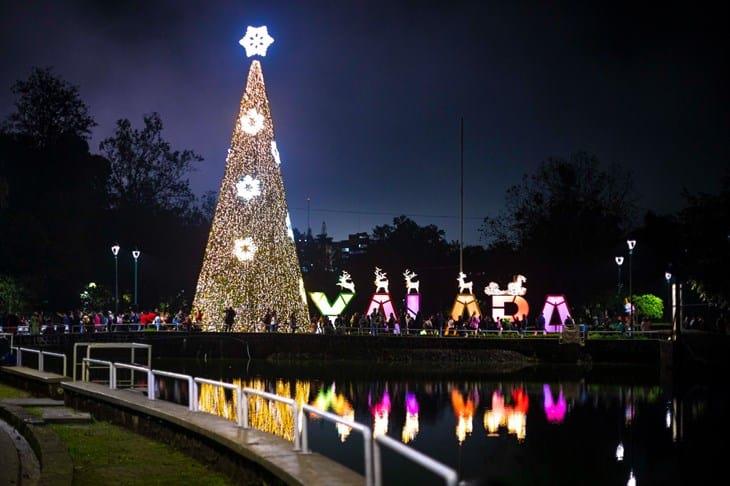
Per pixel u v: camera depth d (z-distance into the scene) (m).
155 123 96.44
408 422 31.69
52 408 24.12
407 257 114.94
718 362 47.66
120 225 91.62
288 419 28.64
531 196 97.38
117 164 95.25
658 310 80.00
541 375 49.66
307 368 54.59
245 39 65.06
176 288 96.75
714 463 24.69
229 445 15.37
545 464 24.38
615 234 92.94
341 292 73.12
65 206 79.69
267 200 64.81
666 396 39.75
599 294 88.81
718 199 50.47
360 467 22.30
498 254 97.88
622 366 55.06
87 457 17.59
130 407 20.75
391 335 62.00
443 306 104.44
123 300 92.88
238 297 63.88
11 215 72.19
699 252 50.12
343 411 34.47
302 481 12.10
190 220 100.19
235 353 61.78
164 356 62.41
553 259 92.81
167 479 15.74
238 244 63.97
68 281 79.94
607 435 29.02
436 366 56.16
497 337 59.97
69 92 84.00
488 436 28.77
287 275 64.94
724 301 50.47
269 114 65.69
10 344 44.16
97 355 57.94
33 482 15.45
